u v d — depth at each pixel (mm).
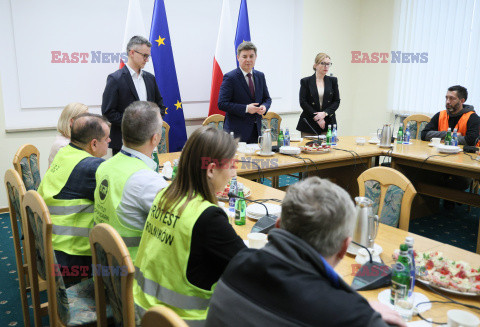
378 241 1744
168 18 4664
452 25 5266
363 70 6449
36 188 2580
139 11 4195
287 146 3586
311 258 888
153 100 3865
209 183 1308
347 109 6621
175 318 770
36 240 1658
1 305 2375
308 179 1008
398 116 6039
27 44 3867
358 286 1344
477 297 1318
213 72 4801
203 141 1292
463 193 3605
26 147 2443
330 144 3873
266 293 858
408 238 1293
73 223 1901
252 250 993
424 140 4273
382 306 1079
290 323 803
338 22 6141
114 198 1593
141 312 1313
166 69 4484
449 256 1599
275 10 5566
